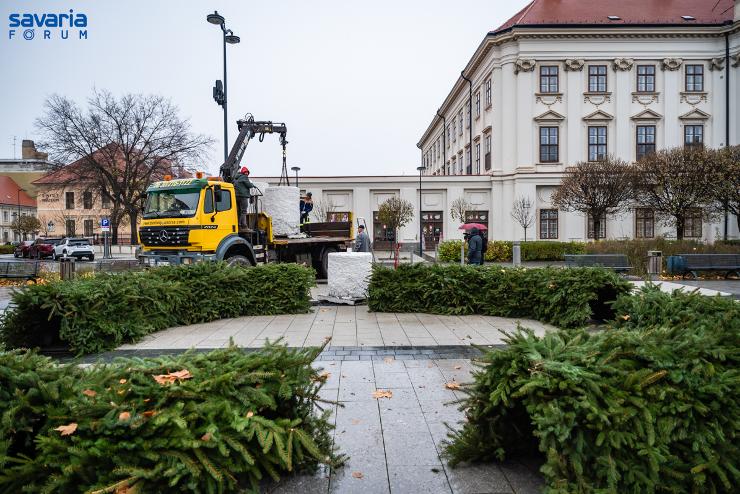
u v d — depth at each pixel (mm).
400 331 7699
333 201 37031
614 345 3102
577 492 2500
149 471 2309
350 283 10508
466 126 45594
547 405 2682
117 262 15602
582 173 27688
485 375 3189
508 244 29734
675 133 35250
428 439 3684
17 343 6695
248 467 2648
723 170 22109
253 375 2875
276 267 9461
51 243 41031
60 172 38031
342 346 6664
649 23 34406
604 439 2541
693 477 2527
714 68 35094
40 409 2537
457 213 35375
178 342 6977
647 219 35000
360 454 3436
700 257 16844
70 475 2312
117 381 2775
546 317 8336
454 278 9227
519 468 3217
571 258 17922
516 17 39188
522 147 34875
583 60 34875
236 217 13320
